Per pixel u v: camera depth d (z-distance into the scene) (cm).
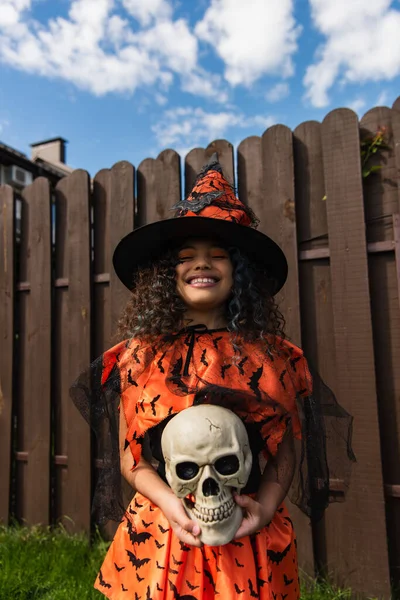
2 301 352
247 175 282
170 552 127
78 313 325
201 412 119
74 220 331
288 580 136
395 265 247
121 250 160
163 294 150
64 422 330
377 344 248
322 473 150
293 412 140
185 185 301
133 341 151
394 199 249
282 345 155
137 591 128
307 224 267
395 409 243
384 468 242
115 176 318
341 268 252
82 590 235
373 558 234
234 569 122
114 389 153
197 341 142
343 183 254
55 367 337
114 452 153
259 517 122
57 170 1084
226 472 116
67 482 320
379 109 254
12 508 339
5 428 342
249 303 150
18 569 260
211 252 148
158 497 128
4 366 346
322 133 260
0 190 360
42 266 341
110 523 304
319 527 248
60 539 304
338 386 250
